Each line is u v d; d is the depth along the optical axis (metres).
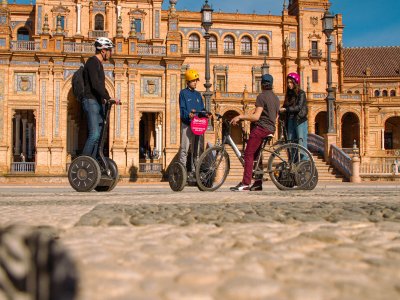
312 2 65.62
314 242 2.79
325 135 29.45
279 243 2.75
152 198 7.57
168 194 9.06
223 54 64.31
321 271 1.96
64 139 37.62
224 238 2.97
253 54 65.12
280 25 65.75
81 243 2.67
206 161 10.57
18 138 48.56
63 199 7.43
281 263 2.15
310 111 60.34
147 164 38.12
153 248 2.54
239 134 56.31
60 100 37.81
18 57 37.47
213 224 3.74
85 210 5.06
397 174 32.06
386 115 64.38
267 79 10.12
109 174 10.62
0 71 37.16
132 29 39.00
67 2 53.12
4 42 37.19
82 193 9.85
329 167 28.77
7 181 35.53
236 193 9.21
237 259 2.26
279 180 10.41
